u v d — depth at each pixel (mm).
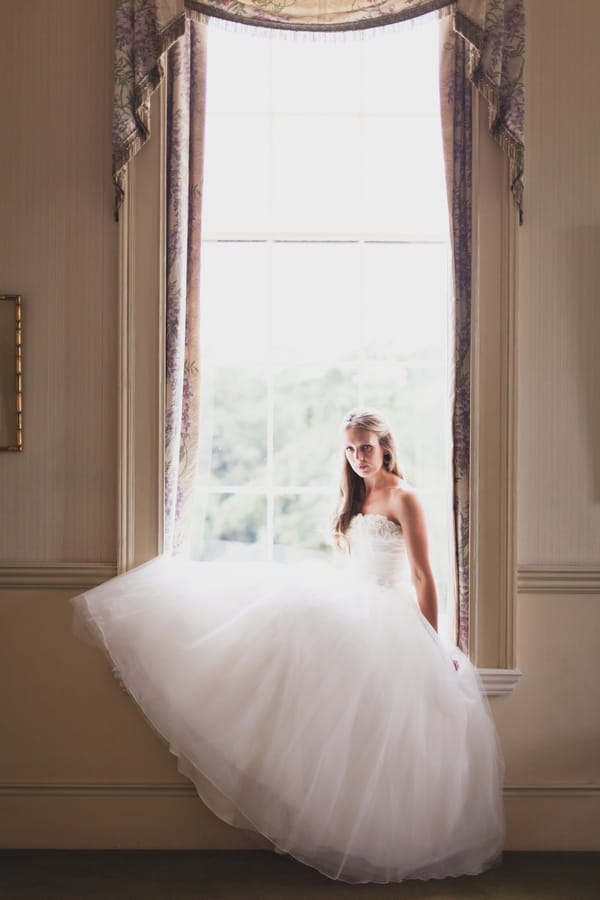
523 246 2885
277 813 2555
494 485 2861
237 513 3324
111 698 2881
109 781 2881
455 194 2855
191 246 2908
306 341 3285
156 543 2854
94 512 2895
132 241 2838
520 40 2771
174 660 2646
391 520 2791
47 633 2883
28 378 2893
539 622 2893
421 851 2572
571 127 2891
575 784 2891
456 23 2736
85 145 2875
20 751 2881
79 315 2885
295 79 3135
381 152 3178
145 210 2842
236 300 3238
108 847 2875
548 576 2883
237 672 2598
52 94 2873
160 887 2600
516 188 2789
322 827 2502
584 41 2883
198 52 2863
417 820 2551
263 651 2602
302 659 2568
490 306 2852
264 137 3180
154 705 2641
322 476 3418
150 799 2875
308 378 3371
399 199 3189
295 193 3201
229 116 3150
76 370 2889
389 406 3332
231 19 2811
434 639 2670
